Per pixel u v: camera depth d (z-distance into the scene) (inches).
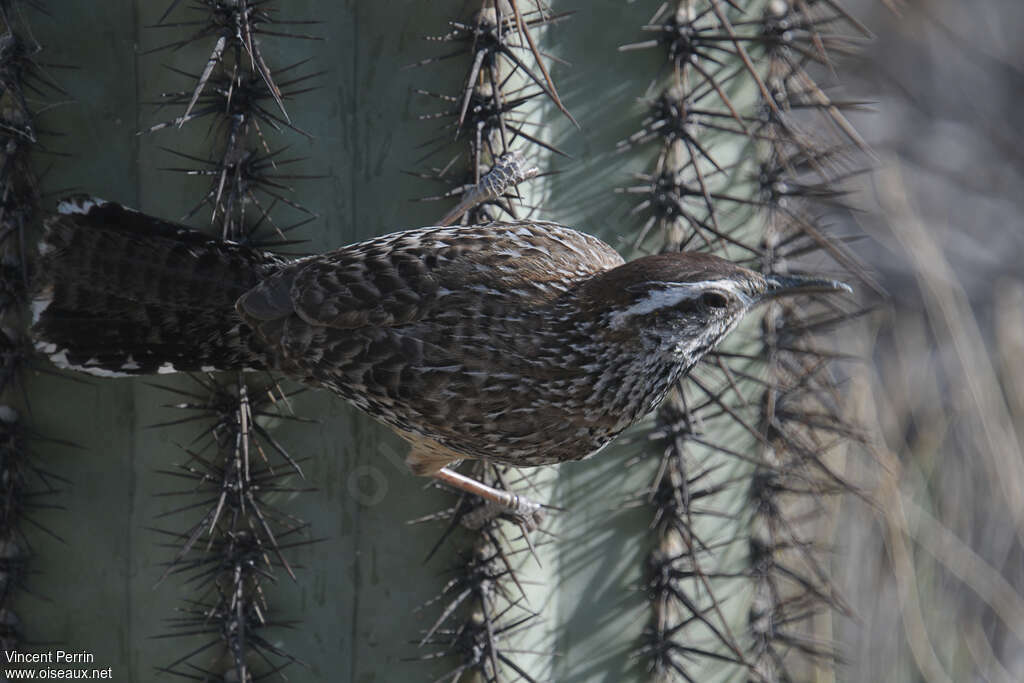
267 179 257.4
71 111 259.9
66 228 251.0
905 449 512.1
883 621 472.1
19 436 264.8
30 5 255.1
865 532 482.3
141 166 262.4
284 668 271.4
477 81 258.2
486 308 254.4
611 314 257.3
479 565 269.0
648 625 297.3
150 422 266.4
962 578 479.5
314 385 262.1
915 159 658.8
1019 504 491.8
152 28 257.0
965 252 630.5
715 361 296.7
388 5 258.8
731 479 307.1
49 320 252.4
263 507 265.7
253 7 247.3
